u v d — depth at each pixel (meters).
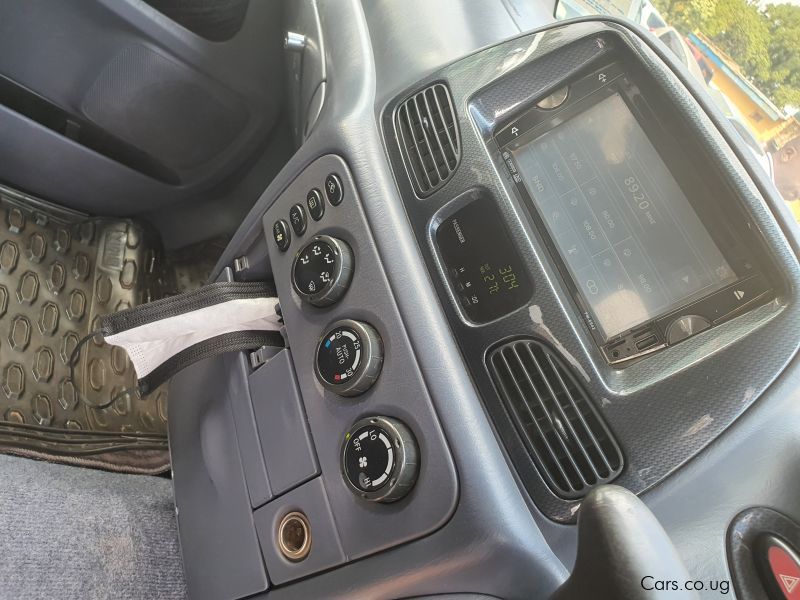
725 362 0.57
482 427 0.63
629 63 0.70
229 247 0.95
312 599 0.68
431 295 0.69
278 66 1.18
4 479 0.84
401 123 0.79
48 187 1.16
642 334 0.62
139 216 1.33
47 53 0.98
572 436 0.61
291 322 0.77
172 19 1.05
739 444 0.57
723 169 0.62
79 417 1.08
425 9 0.90
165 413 1.19
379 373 0.66
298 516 0.70
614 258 0.65
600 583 0.44
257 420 0.79
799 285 0.57
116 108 1.09
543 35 0.76
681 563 0.45
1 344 1.03
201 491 0.87
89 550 0.85
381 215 0.72
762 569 0.57
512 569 0.59
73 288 1.18
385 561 0.62
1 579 0.75
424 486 0.61
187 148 1.22
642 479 0.58
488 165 0.71
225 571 0.80
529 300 0.65
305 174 0.80
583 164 0.69
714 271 0.61
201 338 0.82
